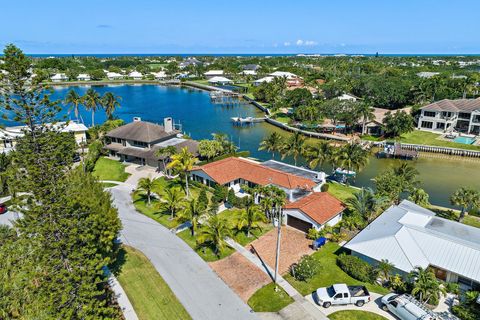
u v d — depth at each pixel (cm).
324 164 7588
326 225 4231
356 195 4603
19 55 2477
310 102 11694
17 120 2562
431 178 6862
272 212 4478
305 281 3266
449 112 9981
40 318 2138
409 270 3166
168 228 4250
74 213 2572
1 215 4544
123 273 3322
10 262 2423
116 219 3203
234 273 3362
